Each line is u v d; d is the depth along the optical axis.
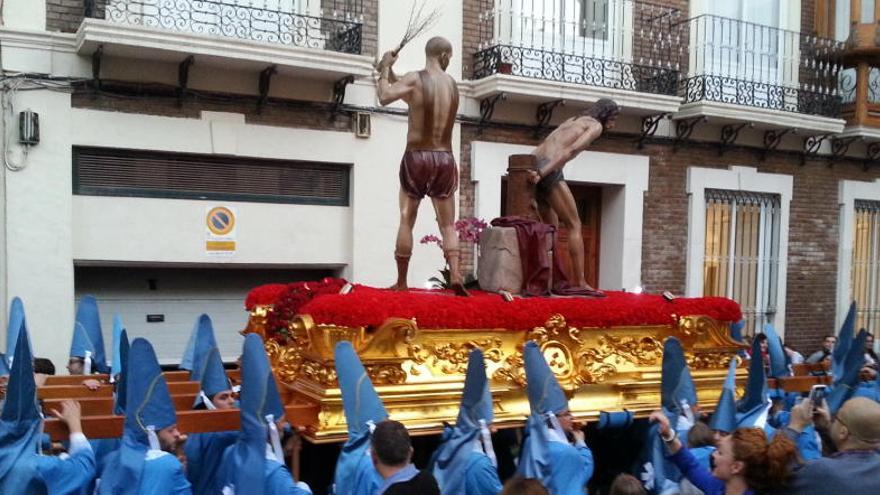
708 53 11.66
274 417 4.29
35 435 3.99
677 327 6.61
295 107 9.15
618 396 6.28
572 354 6.10
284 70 8.78
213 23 8.35
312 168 9.42
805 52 12.45
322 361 5.16
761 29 11.70
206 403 4.95
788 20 12.28
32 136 7.91
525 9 10.55
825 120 11.86
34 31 7.91
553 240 6.70
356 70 8.90
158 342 9.20
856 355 6.60
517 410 5.82
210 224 8.85
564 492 4.66
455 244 6.14
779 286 12.28
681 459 3.99
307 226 9.36
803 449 5.32
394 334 5.34
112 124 8.29
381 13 9.51
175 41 8.01
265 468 4.21
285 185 9.28
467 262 9.95
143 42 7.89
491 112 10.04
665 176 11.40
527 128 10.36
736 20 11.48
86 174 8.36
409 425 5.30
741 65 11.99
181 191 8.77
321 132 9.25
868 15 12.27
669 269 11.45
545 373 4.86
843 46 12.41
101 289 8.93
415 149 6.07
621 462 6.51
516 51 10.19
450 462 4.63
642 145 11.14
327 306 5.30
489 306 5.76
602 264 11.43
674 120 11.35
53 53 8.05
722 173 11.73
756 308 12.25
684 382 5.34
